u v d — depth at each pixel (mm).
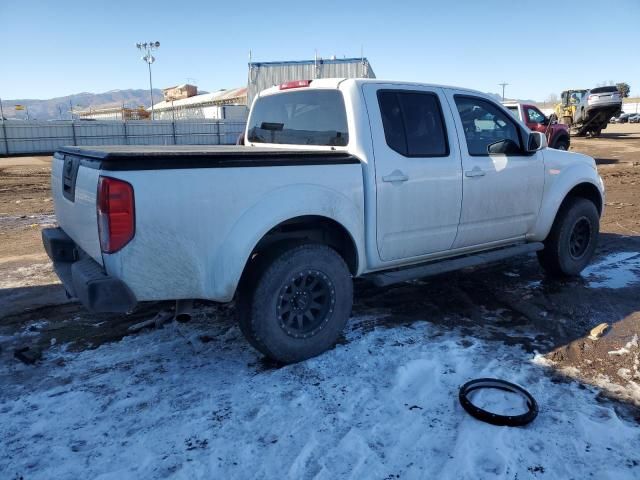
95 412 3188
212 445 2855
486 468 2660
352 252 4035
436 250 4539
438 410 3166
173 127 38250
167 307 4895
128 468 2682
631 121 62219
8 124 33781
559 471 2635
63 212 3932
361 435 2922
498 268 6227
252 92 28438
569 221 5496
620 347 4035
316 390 3408
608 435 2910
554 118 11406
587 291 5328
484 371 3635
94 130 36188
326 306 3844
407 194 4176
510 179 4891
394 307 4926
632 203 10609
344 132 4062
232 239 3359
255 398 3322
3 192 14430
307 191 3627
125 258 3074
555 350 3980
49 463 2725
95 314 4781
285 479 2588
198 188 3223
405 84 4340
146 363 3826
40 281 5781
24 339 4262
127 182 3018
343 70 26500
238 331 4371
